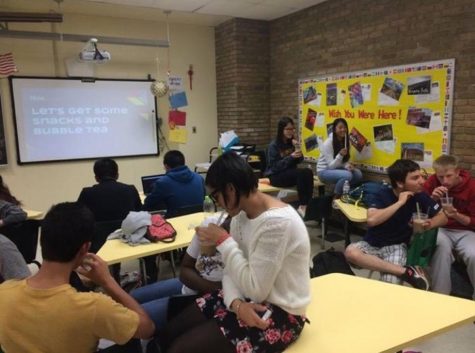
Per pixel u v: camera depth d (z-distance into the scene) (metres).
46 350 1.08
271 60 5.75
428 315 1.45
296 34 5.21
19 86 4.72
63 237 1.11
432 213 2.61
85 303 1.10
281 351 1.25
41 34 4.50
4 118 4.70
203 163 5.94
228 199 1.26
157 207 3.10
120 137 5.41
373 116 4.24
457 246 2.88
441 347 2.37
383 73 4.07
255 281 1.21
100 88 5.18
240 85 5.61
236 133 5.71
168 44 5.28
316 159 5.11
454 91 3.46
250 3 4.70
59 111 4.98
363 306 1.52
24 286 1.12
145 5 4.66
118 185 2.92
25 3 4.50
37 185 4.99
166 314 1.70
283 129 4.61
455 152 3.50
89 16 5.01
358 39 4.33
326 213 4.17
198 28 5.79
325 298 1.58
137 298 1.95
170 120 5.71
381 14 4.04
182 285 1.98
